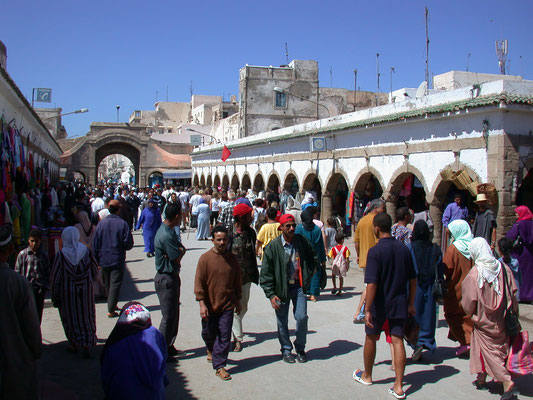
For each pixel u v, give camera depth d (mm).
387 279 5621
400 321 5625
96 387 5777
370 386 5836
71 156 49250
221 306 6160
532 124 11328
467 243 6820
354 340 7523
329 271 13047
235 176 32531
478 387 5832
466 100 11984
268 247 6629
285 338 6617
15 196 13625
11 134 13172
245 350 7074
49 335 7656
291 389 5730
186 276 12227
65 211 15570
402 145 14625
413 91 30984
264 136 27062
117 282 8586
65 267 6633
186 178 51656
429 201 13438
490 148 11273
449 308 6918
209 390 5691
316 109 39188
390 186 15195
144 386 3889
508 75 30828
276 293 6578
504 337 5559
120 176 94000
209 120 68062
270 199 16281
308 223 7438
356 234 8633
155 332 4098
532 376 6301
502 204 10922
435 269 6652
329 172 19391
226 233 6258
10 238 4340
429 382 5992
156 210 15570
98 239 8617
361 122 16438
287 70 38469
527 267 9680
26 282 4383
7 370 4207
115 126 50969
